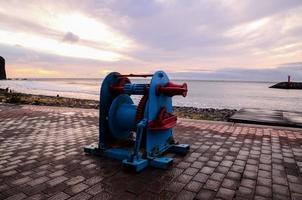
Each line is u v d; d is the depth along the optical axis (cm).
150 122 435
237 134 694
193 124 844
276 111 1190
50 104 1619
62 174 400
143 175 398
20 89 5916
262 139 638
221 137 659
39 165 439
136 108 497
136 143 425
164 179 384
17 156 486
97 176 393
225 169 427
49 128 756
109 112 483
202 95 5275
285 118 942
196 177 392
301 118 948
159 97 461
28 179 380
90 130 731
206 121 895
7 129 738
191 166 440
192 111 1756
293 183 374
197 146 571
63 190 346
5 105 1351
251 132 720
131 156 420
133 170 408
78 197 327
